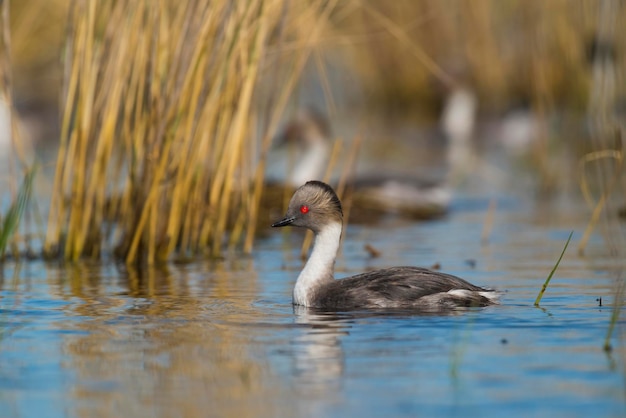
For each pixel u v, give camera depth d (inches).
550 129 1247.5
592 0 1119.0
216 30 629.0
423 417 334.0
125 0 624.4
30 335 442.0
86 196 647.8
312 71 1535.4
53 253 660.7
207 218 679.7
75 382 374.3
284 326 456.4
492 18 1492.4
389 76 1566.2
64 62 652.7
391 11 1414.9
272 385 368.8
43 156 1181.1
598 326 446.3
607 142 828.6
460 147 1312.7
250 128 690.2
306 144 981.8
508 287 550.6
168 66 638.5
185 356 406.3
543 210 879.1
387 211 892.6
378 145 1290.6
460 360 394.6
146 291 550.6
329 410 342.0
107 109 634.8
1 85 660.1
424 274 505.7
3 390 366.3
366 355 404.5
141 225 642.8
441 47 1510.8
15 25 1228.5
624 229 767.7
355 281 510.0
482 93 1509.6
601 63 901.8
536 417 332.8
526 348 410.3
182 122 639.8
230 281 584.1
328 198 522.9
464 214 885.2
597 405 342.3
